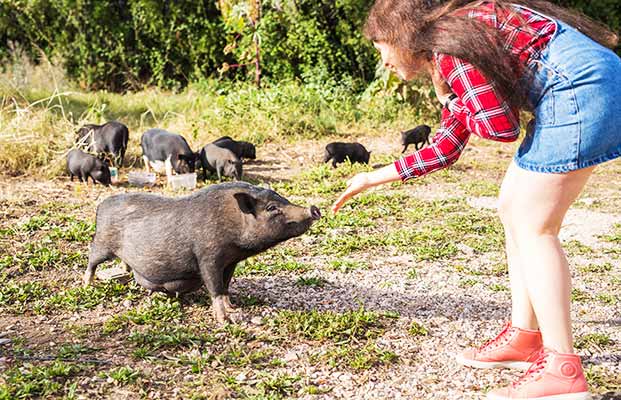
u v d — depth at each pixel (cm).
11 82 1714
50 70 2002
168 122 1519
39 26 2220
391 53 397
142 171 1116
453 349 489
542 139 371
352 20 1822
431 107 1659
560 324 385
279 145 1370
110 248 550
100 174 997
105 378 429
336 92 1677
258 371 447
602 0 1836
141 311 529
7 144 1058
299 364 459
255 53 1823
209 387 425
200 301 558
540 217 384
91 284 573
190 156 1033
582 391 386
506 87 363
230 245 511
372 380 441
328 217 839
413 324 520
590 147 362
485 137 382
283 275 640
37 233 744
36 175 1040
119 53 2184
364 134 1489
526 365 454
